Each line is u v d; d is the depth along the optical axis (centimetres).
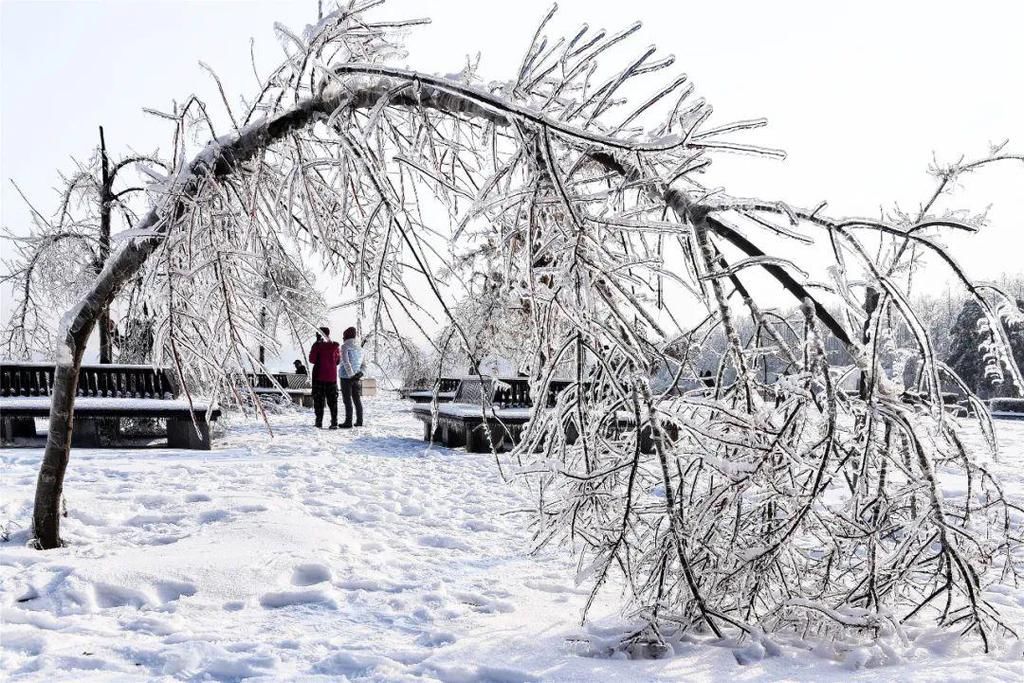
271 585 442
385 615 403
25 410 1041
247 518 580
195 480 771
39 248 1025
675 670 324
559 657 341
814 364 356
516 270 404
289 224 463
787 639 367
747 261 335
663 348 379
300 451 1096
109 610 403
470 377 1371
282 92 449
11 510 590
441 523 634
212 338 495
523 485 819
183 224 472
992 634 362
